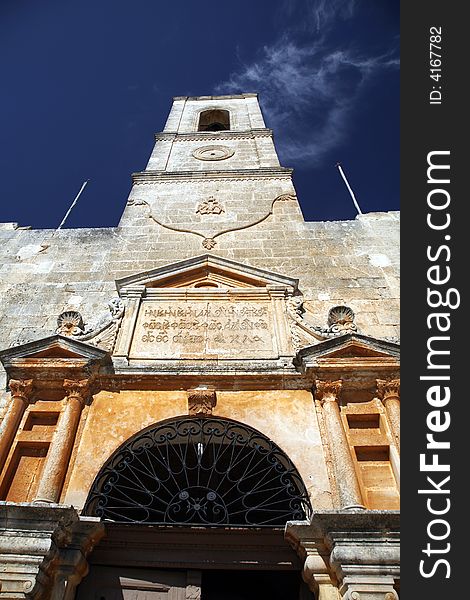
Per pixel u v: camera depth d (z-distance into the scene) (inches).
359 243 397.7
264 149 548.4
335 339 283.1
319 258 382.9
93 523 218.7
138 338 307.7
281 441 255.6
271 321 319.9
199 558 241.0
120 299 337.4
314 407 270.5
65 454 245.1
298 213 433.1
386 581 194.9
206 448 305.3
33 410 267.9
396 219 423.8
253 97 721.6
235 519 308.2
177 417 265.6
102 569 234.2
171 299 334.3
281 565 240.7
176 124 645.3
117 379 280.1
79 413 265.0
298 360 281.9
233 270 355.6
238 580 287.0
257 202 448.1
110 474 252.5
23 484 242.8
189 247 397.4
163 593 231.3
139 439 262.1
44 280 370.0
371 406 268.8
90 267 381.4
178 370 281.9
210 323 317.4
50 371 277.0
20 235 418.0
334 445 247.0
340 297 347.9
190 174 490.0
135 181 486.3
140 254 392.2
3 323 335.0
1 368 299.6
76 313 323.0
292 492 244.5
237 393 276.4
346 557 200.1
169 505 245.9
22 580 196.9
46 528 208.5
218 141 578.6
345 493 228.7
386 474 245.6
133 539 242.4
